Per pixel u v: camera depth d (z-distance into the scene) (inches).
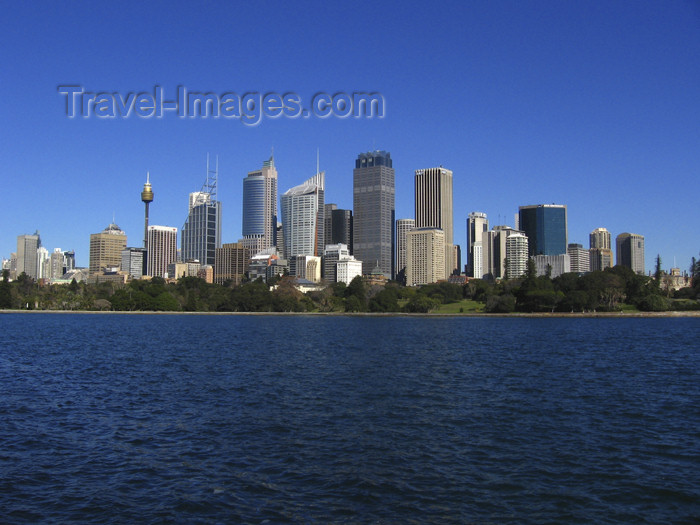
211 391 2768.2
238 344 5693.9
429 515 1290.6
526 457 1694.1
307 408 2369.6
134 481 1492.4
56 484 1469.0
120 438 1888.5
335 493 1412.4
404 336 6943.9
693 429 2030.0
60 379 3166.8
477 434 1953.7
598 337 6609.3
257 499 1375.5
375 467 1601.9
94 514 1291.8
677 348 5152.6
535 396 2659.9
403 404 2460.6
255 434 1941.4
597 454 1724.9
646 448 1792.6
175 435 1925.4
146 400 2529.5
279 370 3587.6
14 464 1620.3
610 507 1336.1
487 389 2854.3
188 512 1301.7
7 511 1302.9
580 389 2859.3
